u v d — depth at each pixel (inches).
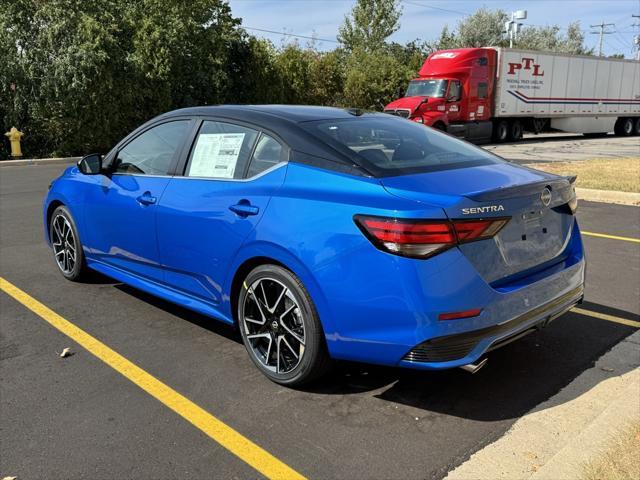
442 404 127.0
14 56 734.5
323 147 129.8
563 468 99.3
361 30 1781.5
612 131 1194.6
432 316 108.6
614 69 1147.9
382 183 117.6
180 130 162.6
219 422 119.8
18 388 133.4
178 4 900.6
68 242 206.8
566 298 134.2
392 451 109.7
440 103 868.0
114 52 768.3
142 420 120.3
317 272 118.6
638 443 105.6
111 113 789.9
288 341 130.5
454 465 105.3
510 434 114.8
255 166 138.6
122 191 172.6
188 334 164.4
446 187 116.6
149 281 171.5
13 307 185.2
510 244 119.6
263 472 103.7
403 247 108.2
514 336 119.3
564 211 138.0
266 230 127.6
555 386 134.7
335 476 102.4
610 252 256.4
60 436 114.5
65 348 154.9
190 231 147.8
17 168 647.8
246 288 136.2
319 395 130.8
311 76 1221.1
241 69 1063.0
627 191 391.2
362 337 115.9
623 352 152.9
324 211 119.1
